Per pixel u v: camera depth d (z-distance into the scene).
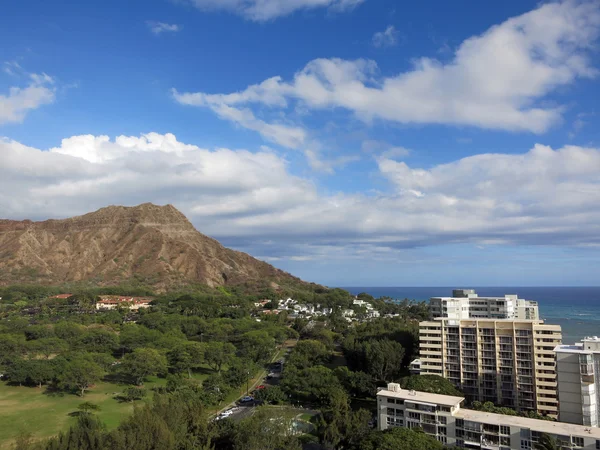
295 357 196.25
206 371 199.00
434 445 91.88
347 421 112.06
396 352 177.25
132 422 91.50
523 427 98.00
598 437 90.50
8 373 167.38
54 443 82.69
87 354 184.50
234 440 99.19
